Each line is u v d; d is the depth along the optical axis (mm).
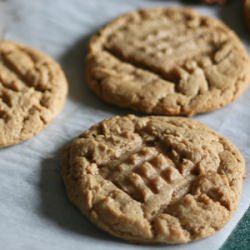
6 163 322
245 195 310
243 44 378
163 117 334
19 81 349
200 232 293
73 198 306
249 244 297
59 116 343
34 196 311
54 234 298
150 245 296
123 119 331
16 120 330
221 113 345
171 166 311
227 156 316
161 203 300
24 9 390
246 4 391
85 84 359
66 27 385
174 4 401
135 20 384
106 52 368
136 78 353
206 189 303
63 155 323
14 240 295
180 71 353
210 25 380
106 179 309
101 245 295
